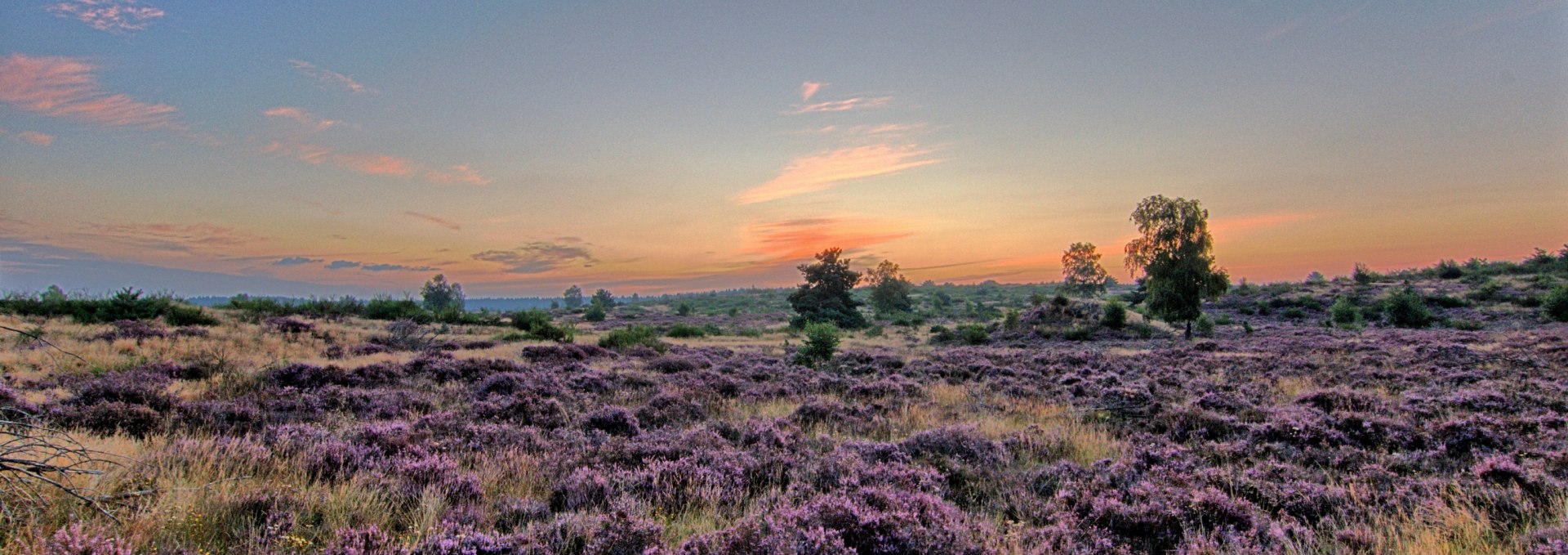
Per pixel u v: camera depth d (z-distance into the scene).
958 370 19.11
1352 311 40.31
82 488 4.76
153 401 8.98
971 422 10.11
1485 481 6.32
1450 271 58.88
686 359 20.00
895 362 21.70
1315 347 24.00
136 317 24.95
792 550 4.25
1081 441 8.85
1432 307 45.88
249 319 27.83
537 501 5.63
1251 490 6.25
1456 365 16.88
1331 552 4.85
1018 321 48.00
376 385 12.80
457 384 13.40
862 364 21.55
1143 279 44.38
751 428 8.90
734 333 53.91
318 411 9.54
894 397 13.34
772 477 6.67
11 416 6.73
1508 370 15.38
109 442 6.55
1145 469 7.26
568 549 4.63
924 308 97.25
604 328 54.22
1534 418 9.39
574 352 21.00
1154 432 9.92
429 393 12.15
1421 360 18.23
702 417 10.82
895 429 9.75
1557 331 29.81
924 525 5.03
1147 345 33.28
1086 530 5.27
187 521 4.56
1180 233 37.69
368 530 4.38
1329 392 11.78
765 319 83.06
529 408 10.22
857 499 5.52
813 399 12.22
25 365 12.88
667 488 5.99
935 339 44.16
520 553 4.31
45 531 4.07
